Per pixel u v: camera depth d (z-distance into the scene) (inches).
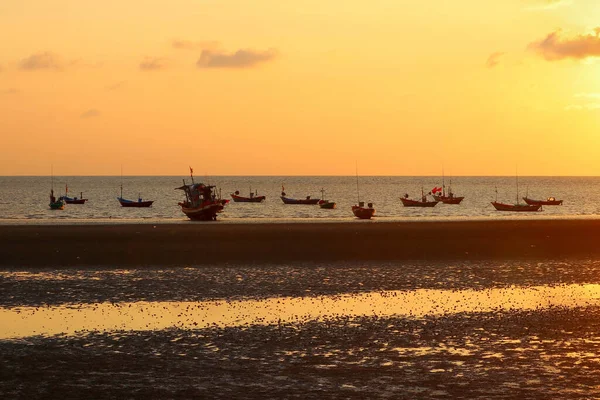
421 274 2127.2
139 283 1942.7
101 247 2682.1
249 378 1093.1
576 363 1169.4
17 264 2290.8
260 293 1796.3
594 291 1856.5
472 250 2669.8
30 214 5821.9
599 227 3570.4
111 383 1069.8
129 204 7012.8
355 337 1330.0
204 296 1752.0
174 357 1200.8
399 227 3538.4
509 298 1742.1
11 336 1336.1
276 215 5708.7
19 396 1013.2
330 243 2832.2
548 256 2541.8
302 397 1012.5
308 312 1556.3
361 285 1926.7
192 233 3181.6
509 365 1157.7
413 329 1393.9
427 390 1040.2
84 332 1366.9
